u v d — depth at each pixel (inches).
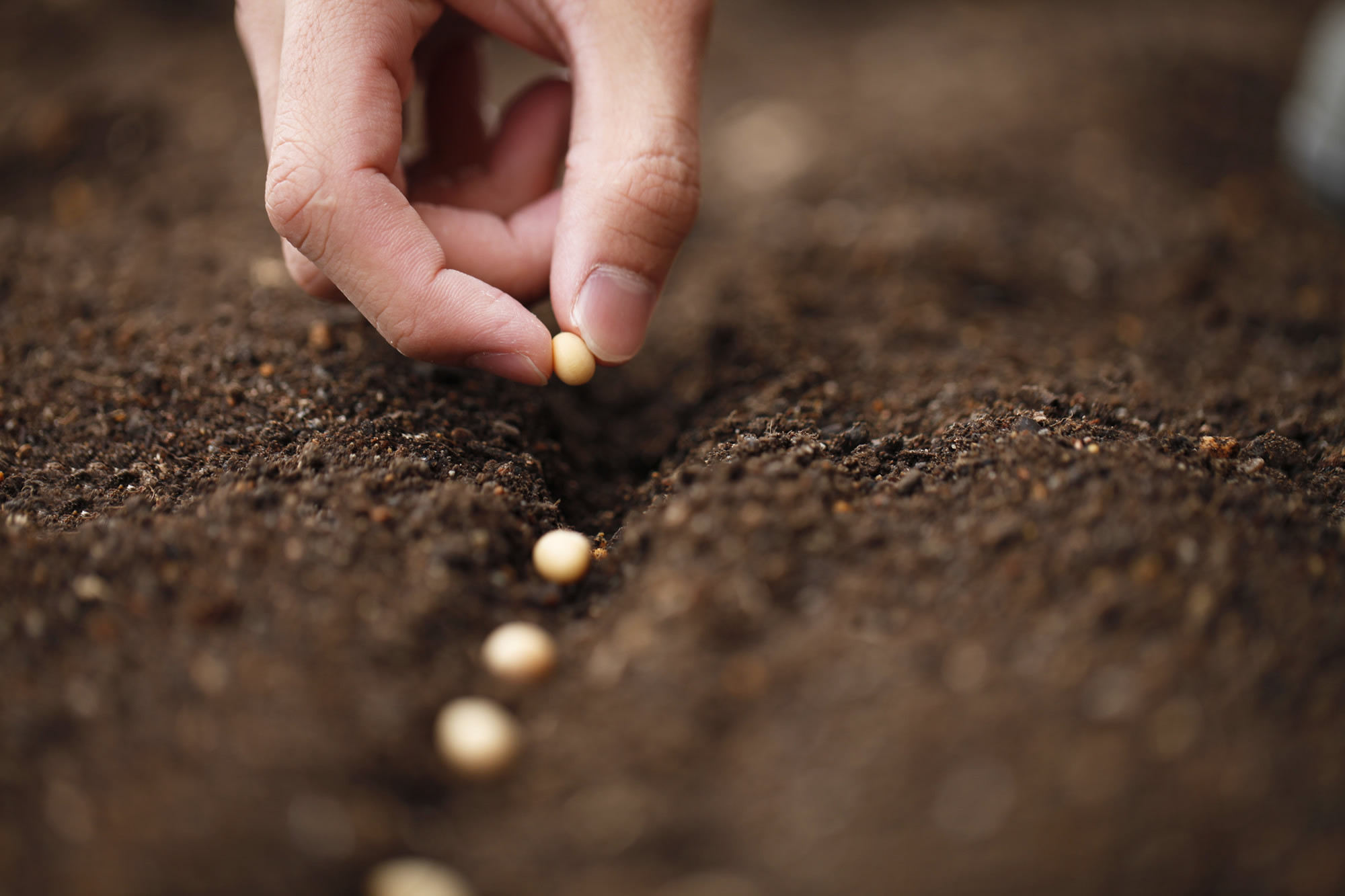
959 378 17.1
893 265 19.3
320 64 15.0
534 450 16.3
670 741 14.0
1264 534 14.7
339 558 14.7
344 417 16.0
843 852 13.6
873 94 26.6
